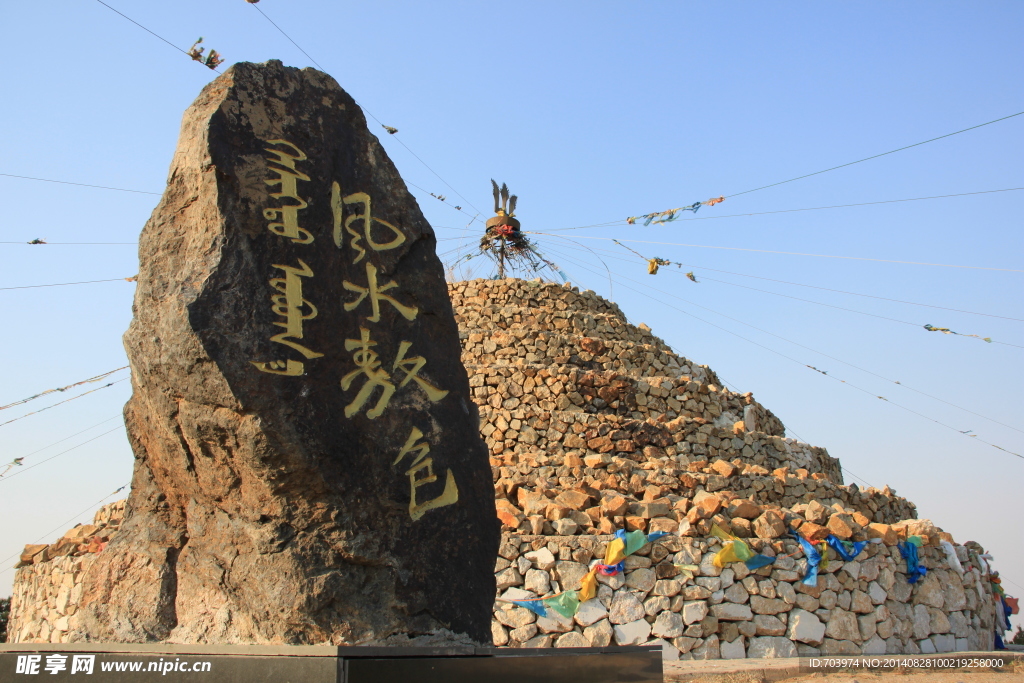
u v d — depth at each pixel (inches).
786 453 684.7
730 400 746.8
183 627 225.3
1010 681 371.6
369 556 221.5
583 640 401.7
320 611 214.5
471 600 245.8
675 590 416.2
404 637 224.4
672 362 806.5
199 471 224.8
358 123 273.0
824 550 442.0
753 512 453.4
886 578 452.4
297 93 257.1
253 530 218.1
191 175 234.7
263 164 239.8
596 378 701.9
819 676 373.1
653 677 266.4
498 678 216.4
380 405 239.9
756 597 423.2
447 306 275.9
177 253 230.1
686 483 530.0
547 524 428.1
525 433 665.6
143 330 223.3
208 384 211.8
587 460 575.8
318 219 245.3
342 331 238.5
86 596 240.8
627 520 432.5
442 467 248.4
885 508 639.8
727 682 354.9
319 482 218.2
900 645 442.0
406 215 273.1
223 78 244.2
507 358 780.0
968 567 508.4
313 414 221.3
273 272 229.1
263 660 195.3
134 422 247.6
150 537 236.8
